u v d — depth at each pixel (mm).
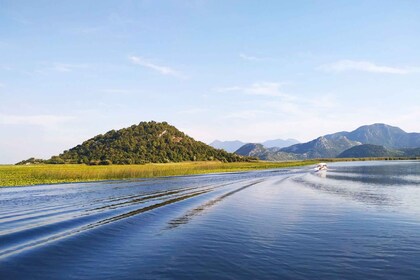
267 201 29828
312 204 27703
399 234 17078
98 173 63312
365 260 12961
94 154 183000
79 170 68375
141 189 41906
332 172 85312
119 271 11859
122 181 56594
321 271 11766
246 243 15422
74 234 16719
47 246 14625
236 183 51656
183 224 19781
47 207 26391
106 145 196875
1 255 13484
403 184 47250
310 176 69000
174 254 13781
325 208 25547
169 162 178750
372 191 37969
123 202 29297
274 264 12492
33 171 70312
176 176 72500
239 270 11867
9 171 76250
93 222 20141
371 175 70188
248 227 18828
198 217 22031
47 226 18875
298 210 24672
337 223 19828
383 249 14438
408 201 29266
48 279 11258
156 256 13523
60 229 18328
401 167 115312
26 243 15328
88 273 11711
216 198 32219
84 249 14508
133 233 17469
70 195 35125
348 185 46250
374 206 26422
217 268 12055
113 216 22172
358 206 26469
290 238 16328
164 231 17938
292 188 42469
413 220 20688
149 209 25172
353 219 21047
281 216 22234
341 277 11211
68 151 197625
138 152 183625
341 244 15227
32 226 18859
